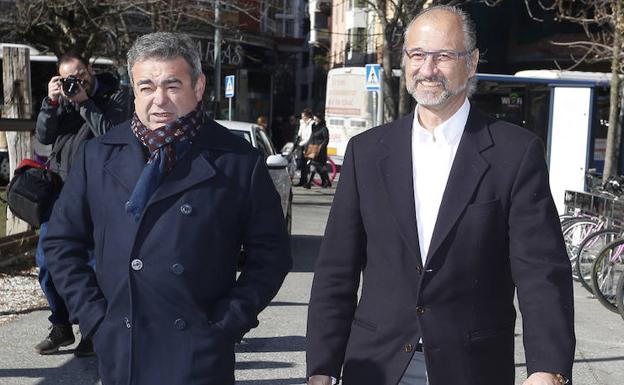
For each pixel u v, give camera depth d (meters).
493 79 17.11
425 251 2.55
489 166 2.52
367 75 17.91
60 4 15.25
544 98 16.97
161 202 2.53
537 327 2.40
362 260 2.72
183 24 19.92
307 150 19.58
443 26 2.57
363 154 2.67
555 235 2.48
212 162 2.60
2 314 6.39
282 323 6.51
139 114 2.62
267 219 2.65
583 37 24.61
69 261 2.65
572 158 13.33
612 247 7.63
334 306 2.68
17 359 5.33
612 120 12.21
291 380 5.18
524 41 25.44
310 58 57.88
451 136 2.60
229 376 2.59
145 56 2.56
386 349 2.56
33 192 4.97
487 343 2.51
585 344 6.44
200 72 2.65
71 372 5.13
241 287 2.63
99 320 2.56
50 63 21.02
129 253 2.50
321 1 52.44
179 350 2.49
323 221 13.20
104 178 2.60
